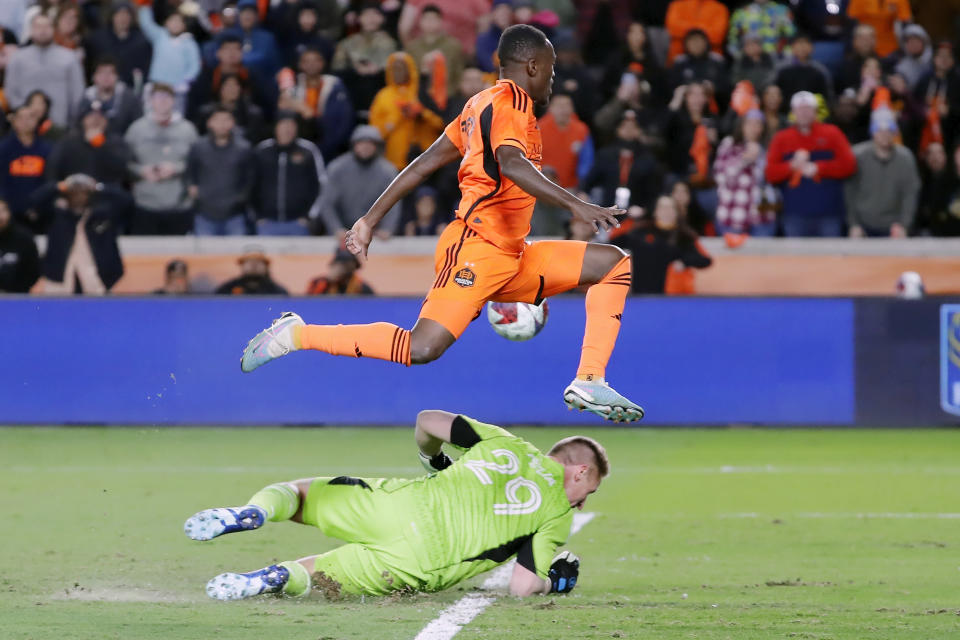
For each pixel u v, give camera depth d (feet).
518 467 60.29
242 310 147.64
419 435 62.90
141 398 147.95
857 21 187.73
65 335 148.36
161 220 166.50
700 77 174.09
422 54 176.14
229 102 170.19
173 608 57.98
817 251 166.91
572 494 61.21
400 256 168.35
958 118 177.06
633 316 148.46
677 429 147.54
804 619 56.75
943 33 196.13
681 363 148.15
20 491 101.24
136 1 181.27
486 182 60.75
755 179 166.71
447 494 59.36
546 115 164.76
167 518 87.76
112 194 162.09
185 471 113.39
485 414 147.33
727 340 148.15
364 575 58.44
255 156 165.27
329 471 112.68
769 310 147.95
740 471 115.14
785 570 70.18
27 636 52.31
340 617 55.67
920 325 147.43
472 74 167.94
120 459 121.60
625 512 92.32
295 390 148.15
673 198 155.84
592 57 188.24
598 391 62.39
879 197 166.71
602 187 162.50
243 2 175.01
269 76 176.55
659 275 155.12
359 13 187.52
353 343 61.62
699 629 54.34
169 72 177.88
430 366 147.84
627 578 67.56
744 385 148.15
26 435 140.36
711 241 167.53
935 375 147.43
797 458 124.26
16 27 188.34
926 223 171.94
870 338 147.64
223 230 166.30
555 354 147.43
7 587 63.57
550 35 174.70
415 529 58.49
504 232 61.11
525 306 70.74
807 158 164.55
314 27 178.60
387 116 169.58
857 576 68.28
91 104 168.25
